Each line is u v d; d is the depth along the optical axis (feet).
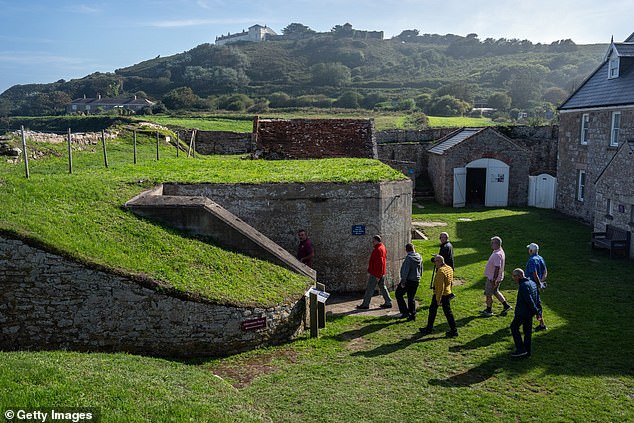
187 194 43.83
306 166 54.19
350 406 25.11
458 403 25.61
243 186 43.70
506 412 24.84
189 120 161.38
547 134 112.06
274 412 24.34
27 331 28.86
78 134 73.77
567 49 430.61
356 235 44.65
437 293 34.42
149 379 24.39
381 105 255.09
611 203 59.52
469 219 81.87
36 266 28.73
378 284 43.19
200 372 27.09
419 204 99.14
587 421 24.17
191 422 20.62
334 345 32.86
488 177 97.14
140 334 29.55
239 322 30.76
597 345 32.71
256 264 36.17
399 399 25.93
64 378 22.63
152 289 29.50
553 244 62.90
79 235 31.89
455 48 460.55
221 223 37.06
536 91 289.94
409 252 37.93
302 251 41.57
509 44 457.68
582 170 81.10
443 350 32.19
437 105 232.94
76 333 29.17
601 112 73.41
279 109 233.76
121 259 30.86
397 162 105.09
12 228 28.81
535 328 35.58
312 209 44.14
